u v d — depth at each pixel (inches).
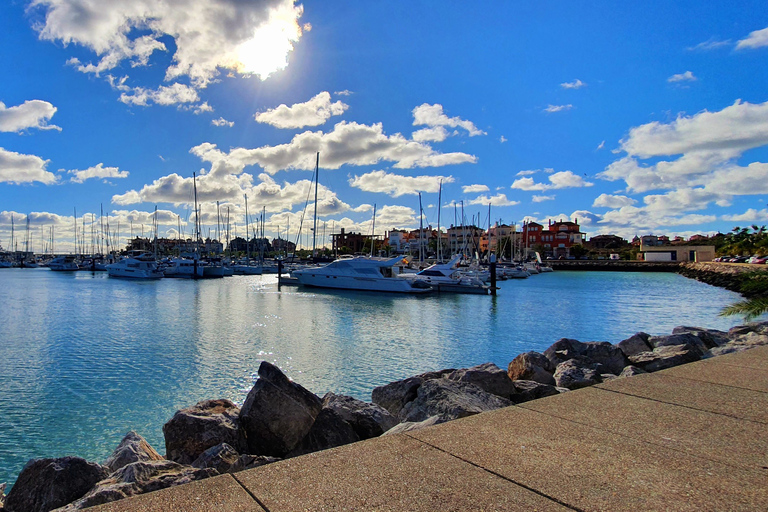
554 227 6614.2
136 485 212.4
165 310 1433.3
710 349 530.6
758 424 168.4
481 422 168.4
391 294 2012.8
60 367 717.9
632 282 2842.0
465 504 107.5
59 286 2488.9
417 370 716.0
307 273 2287.2
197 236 3447.3
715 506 108.7
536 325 1167.0
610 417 175.0
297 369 713.6
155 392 600.1
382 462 131.5
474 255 4101.9
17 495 237.8
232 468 244.4
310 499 109.6
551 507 106.7
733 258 3686.0
